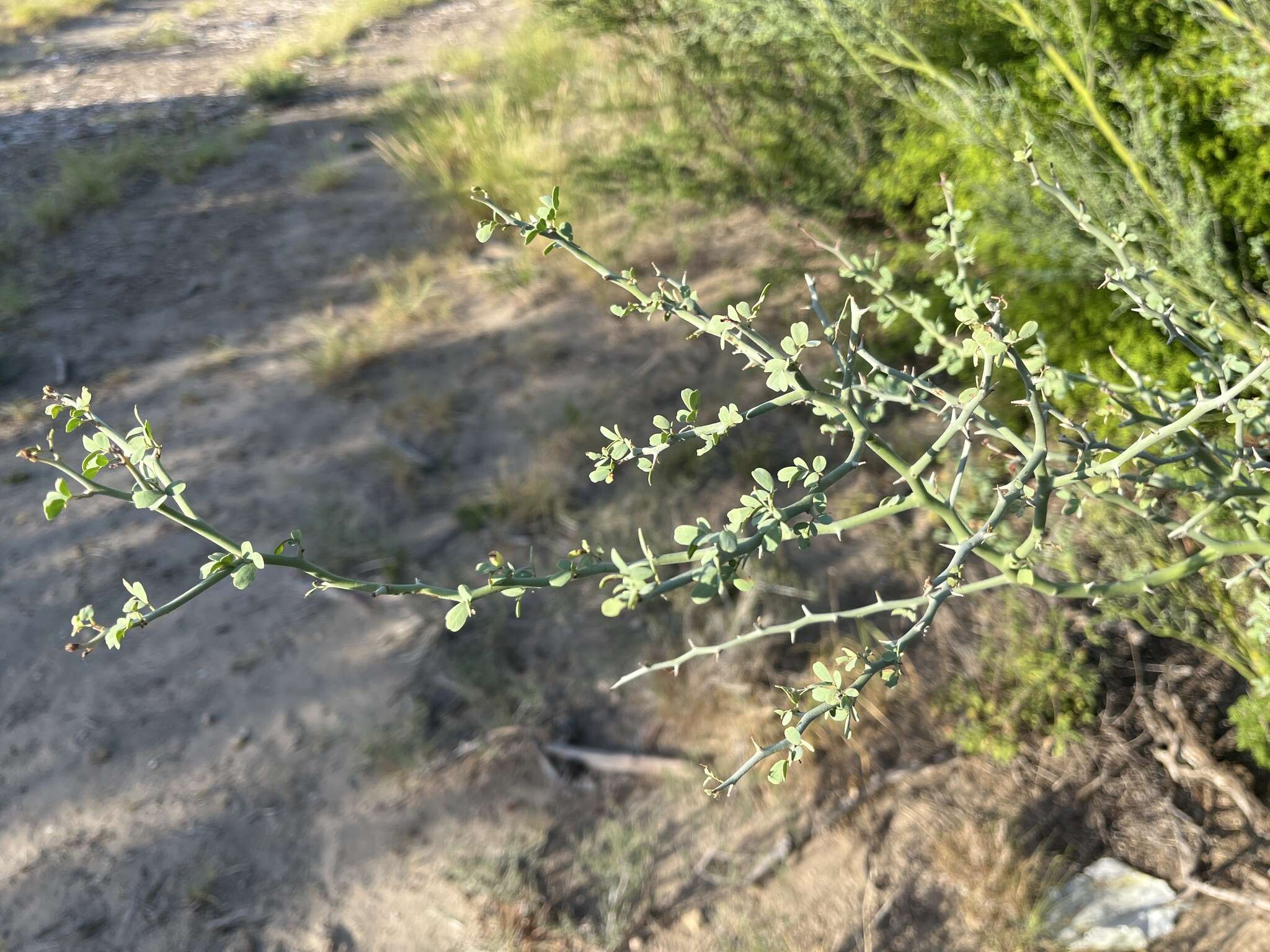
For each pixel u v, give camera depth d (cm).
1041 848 246
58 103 838
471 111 602
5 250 559
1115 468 163
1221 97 284
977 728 269
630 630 306
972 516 276
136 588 118
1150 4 296
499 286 475
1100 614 288
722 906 245
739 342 145
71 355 465
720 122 427
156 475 120
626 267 467
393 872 255
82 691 304
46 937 247
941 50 353
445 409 401
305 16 1106
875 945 235
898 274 363
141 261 544
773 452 363
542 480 356
